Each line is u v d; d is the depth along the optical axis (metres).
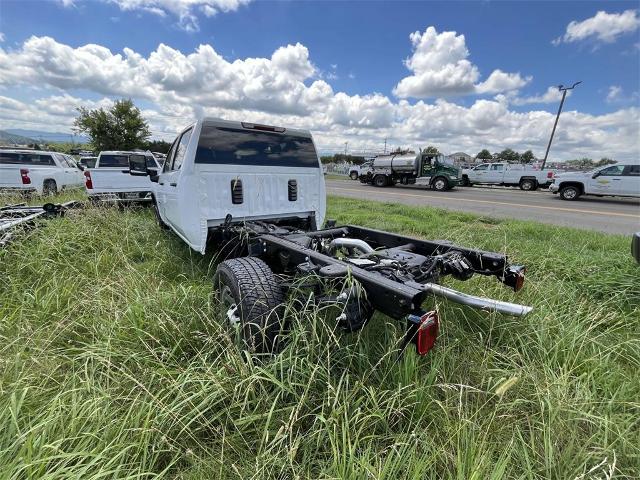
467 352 2.14
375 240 3.32
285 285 2.22
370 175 22.62
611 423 1.54
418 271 2.26
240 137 3.64
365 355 1.86
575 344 2.18
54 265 3.36
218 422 1.64
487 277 3.15
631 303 2.96
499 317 2.40
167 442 1.41
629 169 13.41
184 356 2.04
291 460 1.31
